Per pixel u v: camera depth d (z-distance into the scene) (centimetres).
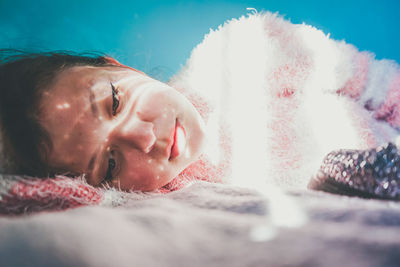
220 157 42
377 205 20
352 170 26
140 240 15
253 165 41
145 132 34
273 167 40
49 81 34
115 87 35
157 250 14
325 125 41
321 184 29
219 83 45
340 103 42
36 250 13
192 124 38
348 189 27
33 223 16
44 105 33
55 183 29
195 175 43
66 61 40
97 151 34
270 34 44
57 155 33
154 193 37
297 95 43
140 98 35
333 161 28
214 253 13
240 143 42
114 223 17
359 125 41
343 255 12
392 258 11
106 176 35
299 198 24
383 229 14
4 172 32
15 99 34
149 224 17
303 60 42
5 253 13
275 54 43
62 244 13
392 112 42
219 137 43
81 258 12
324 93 43
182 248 14
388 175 24
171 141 36
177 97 38
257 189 29
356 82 42
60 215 19
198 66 47
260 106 43
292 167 40
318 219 17
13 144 33
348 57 42
